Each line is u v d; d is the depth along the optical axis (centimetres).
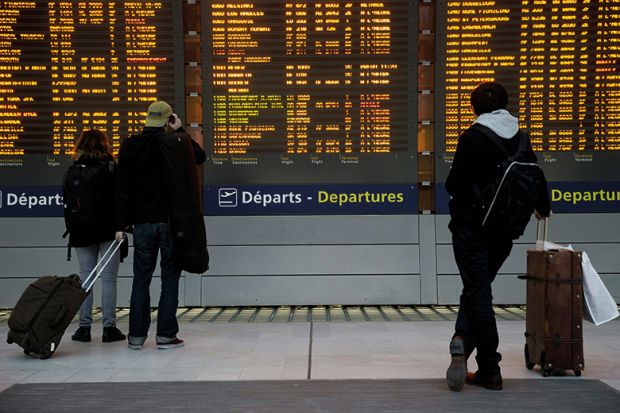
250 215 747
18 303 509
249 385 422
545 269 436
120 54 736
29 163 736
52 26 732
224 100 742
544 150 740
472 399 388
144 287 541
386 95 743
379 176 747
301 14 741
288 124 744
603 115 737
